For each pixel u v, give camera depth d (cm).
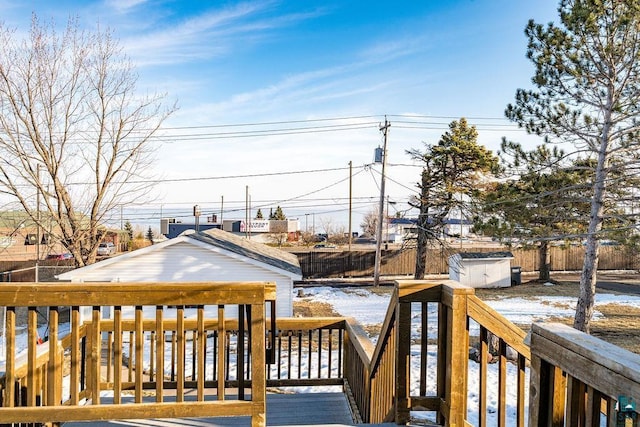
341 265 2380
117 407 222
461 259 2031
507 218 1036
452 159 1797
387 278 2341
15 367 241
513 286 2070
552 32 941
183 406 224
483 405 209
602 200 953
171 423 282
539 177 1025
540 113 991
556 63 945
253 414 226
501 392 202
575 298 1736
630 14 844
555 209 1040
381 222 2088
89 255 1331
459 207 1731
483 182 1714
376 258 2083
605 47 888
